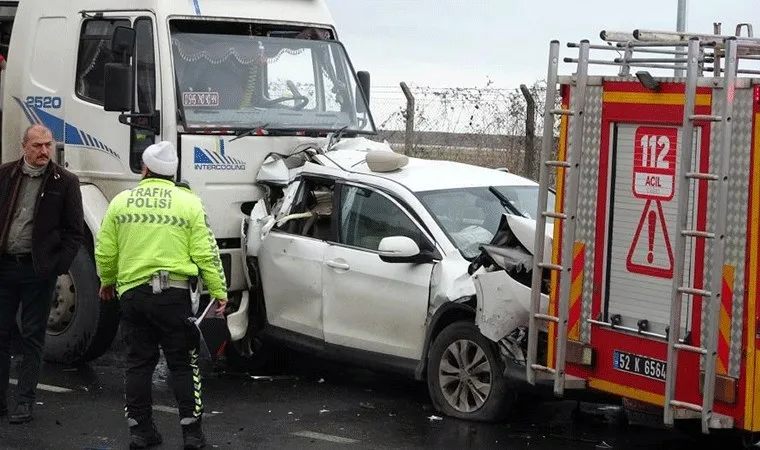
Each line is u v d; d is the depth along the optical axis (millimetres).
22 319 8570
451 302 8688
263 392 9688
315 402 9344
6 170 8445
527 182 10070
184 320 7785
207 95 10492
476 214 9352
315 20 11438
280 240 9914
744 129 6668
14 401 9156
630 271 7352
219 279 7934
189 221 7824
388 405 9250
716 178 6742
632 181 7336
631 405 7520
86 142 10828
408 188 9422
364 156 10242
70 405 9102
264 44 10969
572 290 7680
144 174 7984
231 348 10625
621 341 7402
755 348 6719
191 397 7875
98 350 10523
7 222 8391
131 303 7770
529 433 8461
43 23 11273
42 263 8344
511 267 8258
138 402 7902
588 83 7582
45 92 11188
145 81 10367
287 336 9898
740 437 8078
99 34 10805
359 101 11492
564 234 7672
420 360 9008
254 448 7957
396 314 9078
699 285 6898
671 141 7105
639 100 7270
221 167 10312
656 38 7426
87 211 10469
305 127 10930
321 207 9969
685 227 6902
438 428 8523
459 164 10492
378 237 9352
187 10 10539
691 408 6895
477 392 8688
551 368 7832
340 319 9453
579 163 7625
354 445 8062
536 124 16703
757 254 6676
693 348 6887
